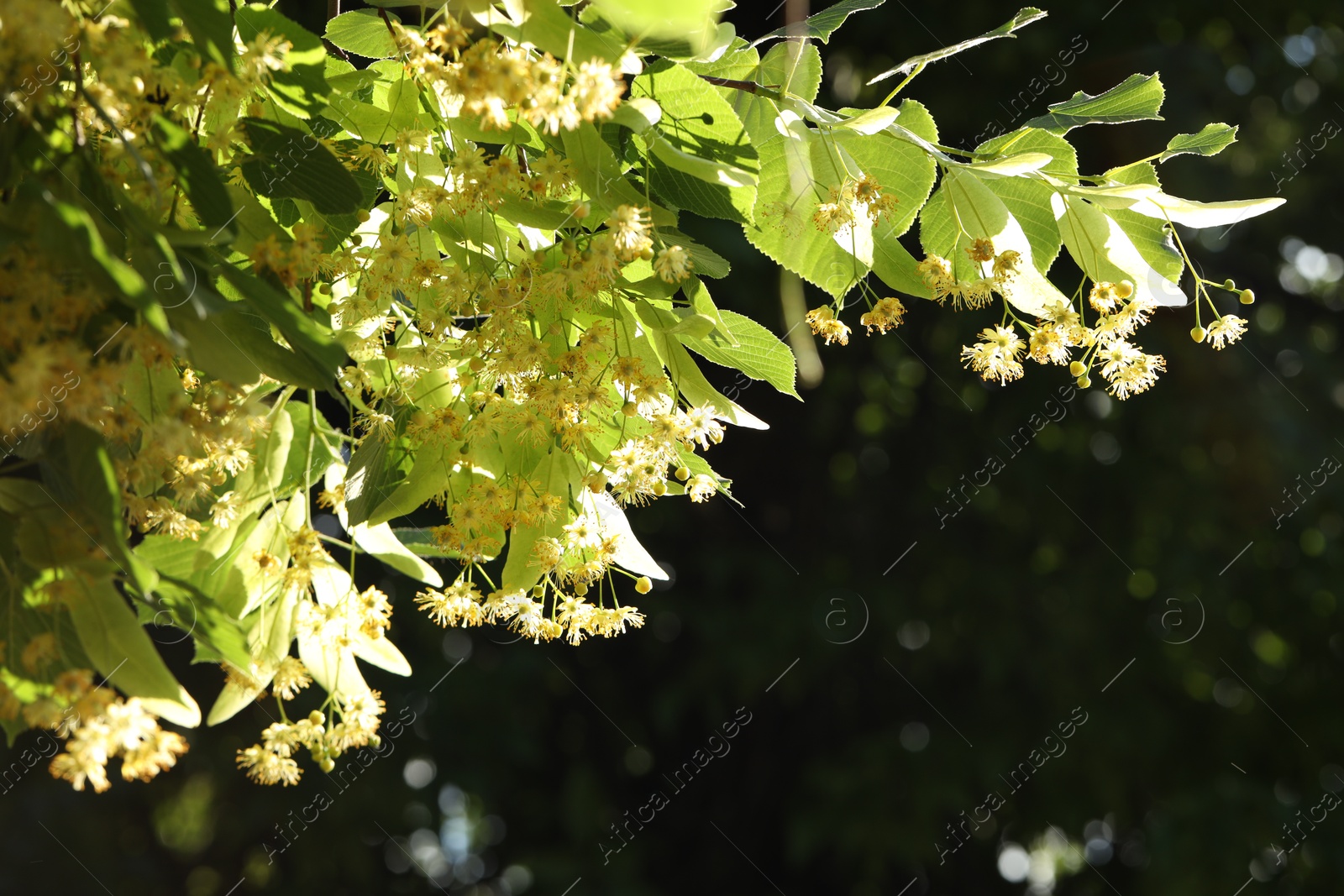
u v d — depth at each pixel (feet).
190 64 4.17
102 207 4.04
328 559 4.33
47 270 3.95
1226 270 10.84
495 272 4.34
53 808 9.89
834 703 10.23
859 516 10.34
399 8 4.40
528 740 10.03
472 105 4.12
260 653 4.32
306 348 4.03
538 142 4.35
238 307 4.03
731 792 10.28
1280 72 10.31
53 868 9.84
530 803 10.42
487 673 9.84
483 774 9.85
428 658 9.65
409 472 4.37
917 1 9.18
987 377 4.39
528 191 4.31
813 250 4.43
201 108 4.16
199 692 9.17
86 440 3.96
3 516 4.03
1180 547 10.21
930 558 10.20
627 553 4.47
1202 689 10.75
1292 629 10.73
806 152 4.39
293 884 9.98
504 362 4.29
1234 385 10.25
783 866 10.17
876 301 4.47
